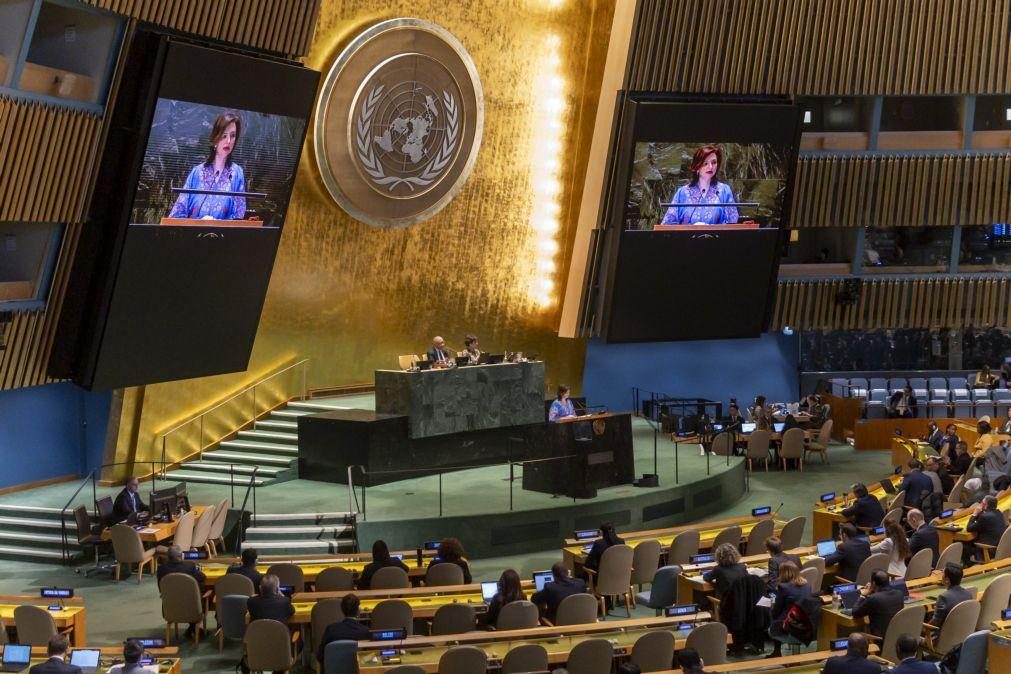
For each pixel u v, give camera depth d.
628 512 19.98
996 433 23.97
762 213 26.31
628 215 25.34
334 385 25.52
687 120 24.95
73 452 22.23
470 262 26.89
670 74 25.39
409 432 21.31
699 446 25.09
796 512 21.75
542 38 26.22
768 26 25.75
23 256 19.81
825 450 25.95
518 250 27.41
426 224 25.98
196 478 21.64
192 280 20.94
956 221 28.34
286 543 18.34
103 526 18.20
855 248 28.72
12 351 19.75
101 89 19.11
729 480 22.33
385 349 26.25
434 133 25.39
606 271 26.30
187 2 19.34
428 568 14.67
